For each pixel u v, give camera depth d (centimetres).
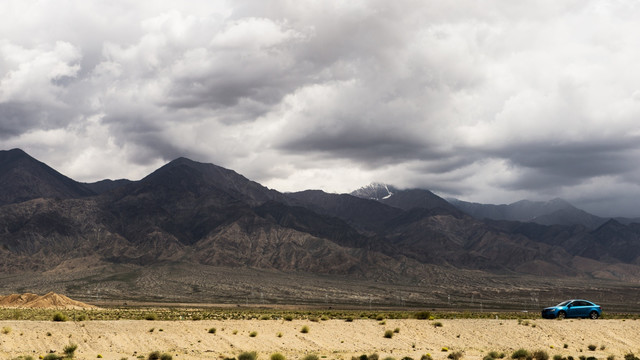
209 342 5388
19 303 15325
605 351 5372
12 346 4962
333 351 5275
